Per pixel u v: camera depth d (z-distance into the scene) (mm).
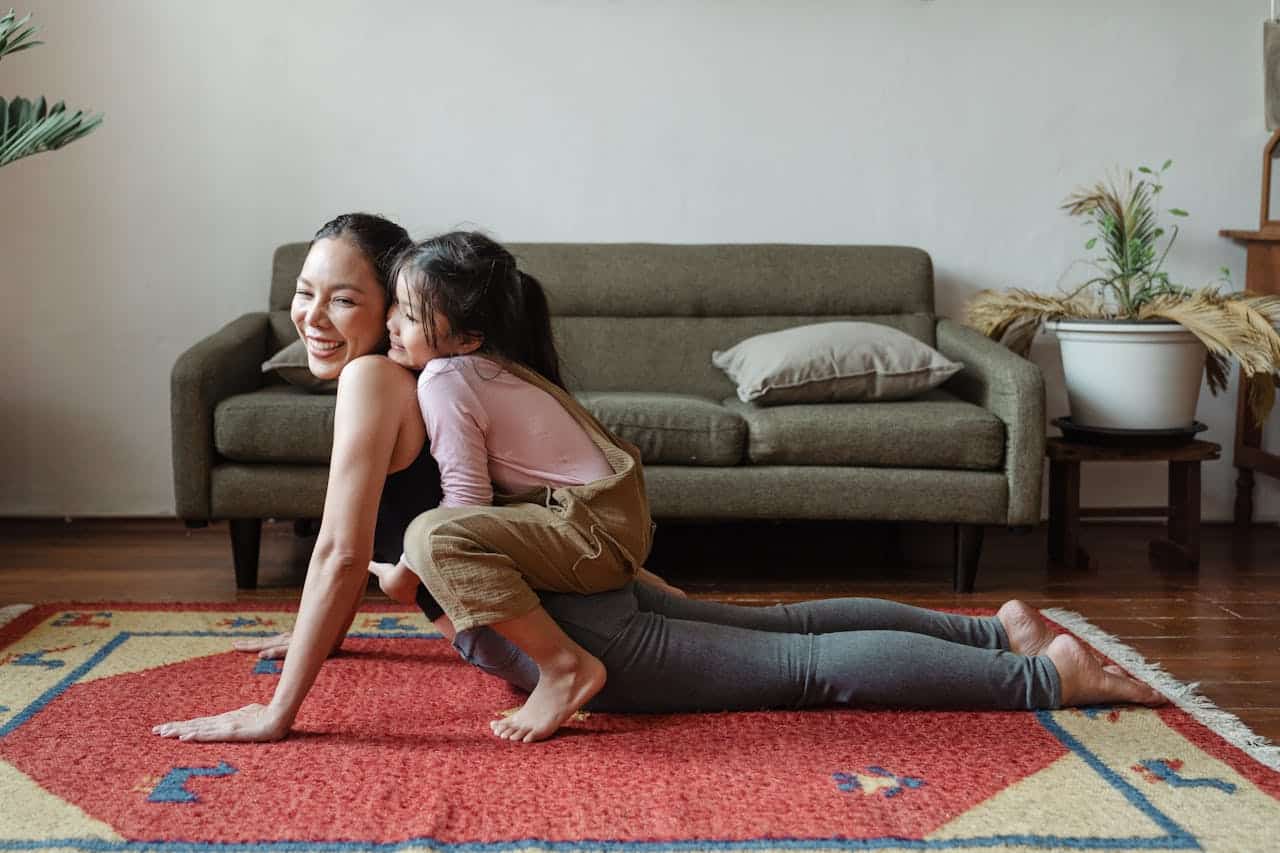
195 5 3584
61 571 3092
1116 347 3223
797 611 2109
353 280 1852
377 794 1630
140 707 1982
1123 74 3723
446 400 1837
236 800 1606
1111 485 3832
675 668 1923
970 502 2912
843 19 3686
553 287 3492
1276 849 1499
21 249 3615
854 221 3748
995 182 3744
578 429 1951
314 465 2887
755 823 1553
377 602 2756
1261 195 3717
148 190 3627
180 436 2854
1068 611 2777
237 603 2732
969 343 3230
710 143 3709
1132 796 1655
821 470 2908
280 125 3633
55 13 3555
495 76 3660
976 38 3701
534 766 1741
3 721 1908
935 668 1965
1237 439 3766
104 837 1492
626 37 3666
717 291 3520
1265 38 3695
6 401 3656
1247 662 2412
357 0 3613
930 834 1526
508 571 1792
